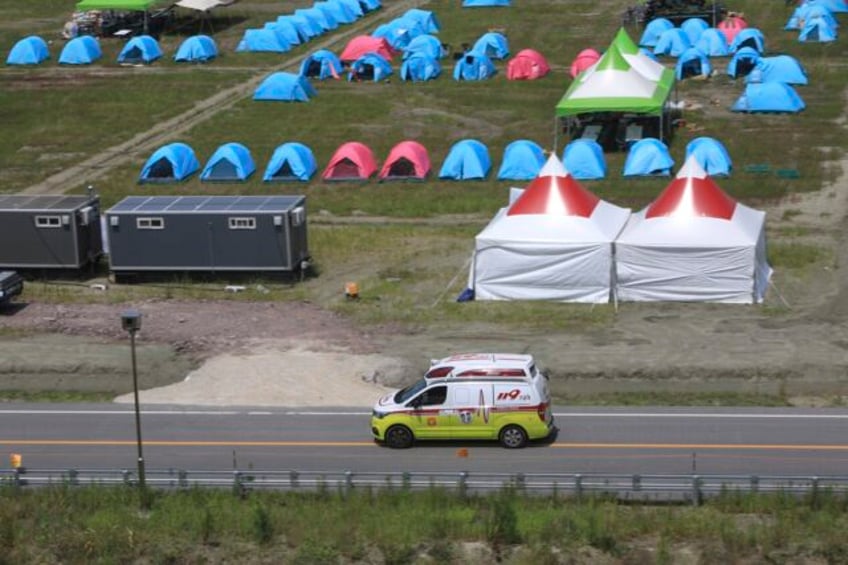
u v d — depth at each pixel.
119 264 173.88
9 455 120.38
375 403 124.81
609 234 161.25
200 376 140.12
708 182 164.38
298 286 171.38
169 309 162.75
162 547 101.88
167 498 109.00
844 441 118.19
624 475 107.12
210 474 110.62
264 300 165.88
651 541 100.62
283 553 101.00
